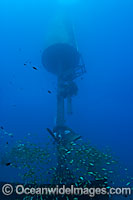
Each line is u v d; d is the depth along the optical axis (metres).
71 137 12.51
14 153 6.88
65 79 16.75
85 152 6.92
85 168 6.57
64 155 7.18
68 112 14.91
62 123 14.16
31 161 6.54
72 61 17.91
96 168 6.77
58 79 16.84
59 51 16.81
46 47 16.92
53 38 16.97
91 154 6.97
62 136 12.79
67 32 17.84
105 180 7.02
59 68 17.33
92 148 7.22
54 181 7.01
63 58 17.41
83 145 7.18
